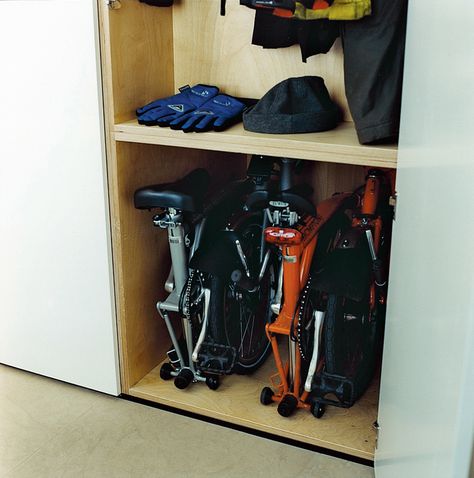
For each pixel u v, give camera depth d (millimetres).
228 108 1838
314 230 1842
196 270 1922
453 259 769
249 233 2039
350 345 1891
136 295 1968
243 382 2020
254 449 1769
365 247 1811
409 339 1083
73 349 1996
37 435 1817
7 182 1890
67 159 1795
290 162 1902
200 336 1909
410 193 1133
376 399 1924
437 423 821
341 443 1737
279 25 1859
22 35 1728
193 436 1820
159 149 1973
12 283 2010
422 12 1073
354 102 1545
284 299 1829
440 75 880
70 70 1713
